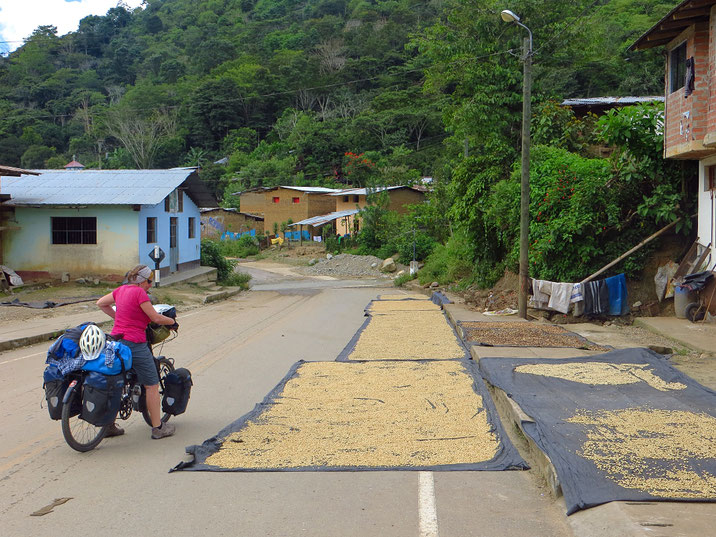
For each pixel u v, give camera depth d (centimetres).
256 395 812
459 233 2608
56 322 1529
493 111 2375
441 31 2617
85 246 2306
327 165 7925
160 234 2556
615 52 5212
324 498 466
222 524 425
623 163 1572
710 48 1231
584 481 448
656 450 509
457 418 657
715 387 770
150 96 9812
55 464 556
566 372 824
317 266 4441
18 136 9150
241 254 5600
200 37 12400
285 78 9819
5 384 900
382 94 8312
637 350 941
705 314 1291
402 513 438
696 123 1267
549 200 1579
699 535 359
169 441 625
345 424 645
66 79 11162
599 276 1503
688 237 1491
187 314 1839
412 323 1483
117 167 8281
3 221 2300
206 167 8244
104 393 579
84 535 411
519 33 2462
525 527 414
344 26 11594
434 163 6844
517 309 1612
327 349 1170
